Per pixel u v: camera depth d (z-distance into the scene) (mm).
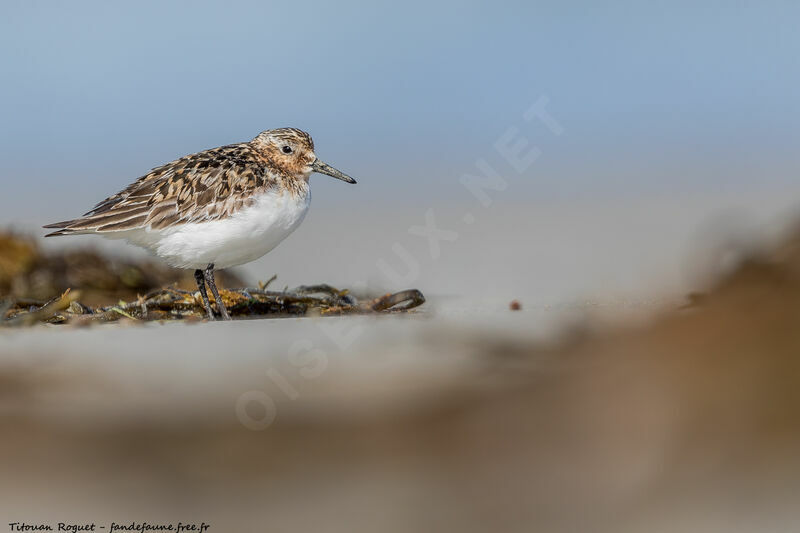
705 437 5273
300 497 5602
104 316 12172
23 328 10578
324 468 5859
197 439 6285
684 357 5730
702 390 5449
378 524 5301
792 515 4711
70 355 8398
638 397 5656
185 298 13703
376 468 5797
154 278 15578
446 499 5402
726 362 5520
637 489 5199
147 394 7117
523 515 5223
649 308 7996
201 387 7250
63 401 7008
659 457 5316
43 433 6422
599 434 5605
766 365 5359
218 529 5430
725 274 6391
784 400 5215
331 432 6184
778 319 5613
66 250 15273
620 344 6383
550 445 5641
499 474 5539
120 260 15578
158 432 6410
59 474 5961
